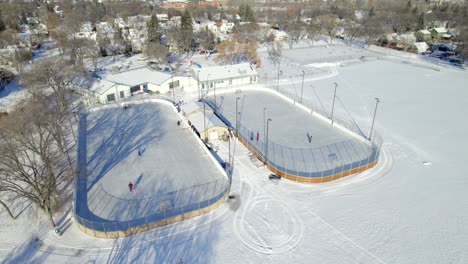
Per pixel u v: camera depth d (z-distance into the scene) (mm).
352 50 127250
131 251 32219
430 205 38281
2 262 31250
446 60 107688
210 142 53344
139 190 40812
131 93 76312
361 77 90062
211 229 35031
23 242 33594
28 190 40969
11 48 114438
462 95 74812
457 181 42812
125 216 36156
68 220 36594
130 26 168125
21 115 44188
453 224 35375
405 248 32344
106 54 118812
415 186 41875
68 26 137000
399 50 124375
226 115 63219
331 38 141750
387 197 39750
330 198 39719
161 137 55000
